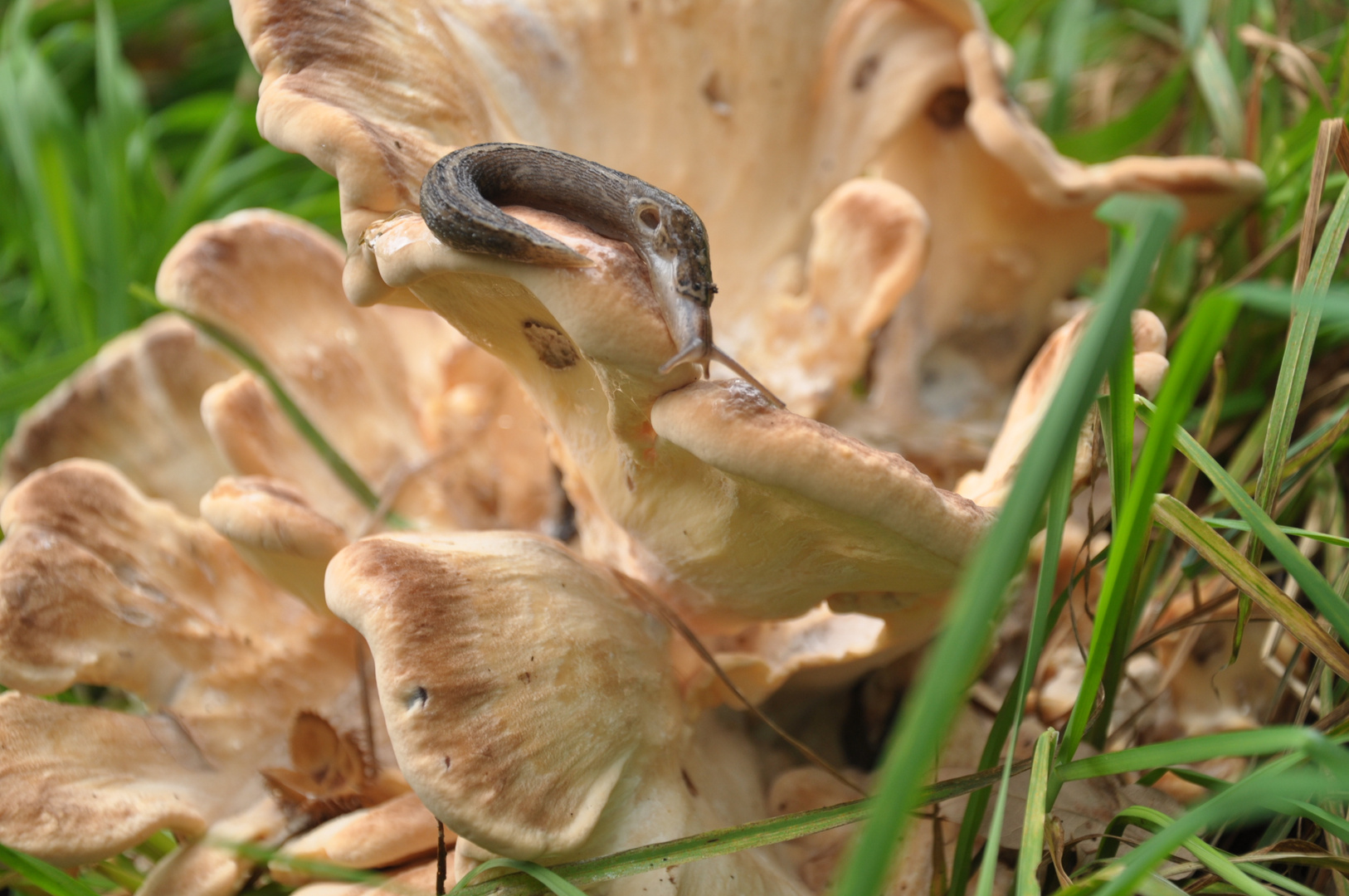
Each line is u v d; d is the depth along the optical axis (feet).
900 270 2.06
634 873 1.75
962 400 2.21
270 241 2.06
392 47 1.88
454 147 1.89
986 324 2.21
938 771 1.86
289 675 1.95
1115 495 1.77
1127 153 2.74
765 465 1.69
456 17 1.96
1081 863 1.86
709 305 1.91
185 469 2.16
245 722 1.94
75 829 1.82
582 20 2.03
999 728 1.81
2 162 3.47
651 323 1.71
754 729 1.99
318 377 2.06
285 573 1.89
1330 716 1.83
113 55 3.16
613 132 2.06
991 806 1.88
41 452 2.15
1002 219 2.17
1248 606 1.83
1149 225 1.61
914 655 1.99
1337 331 2.07
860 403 2.20
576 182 1.91
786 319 2.12
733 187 2.13
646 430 1.78
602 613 1.82
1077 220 2.14
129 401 2.15
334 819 1.88
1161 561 1.89
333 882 1.84
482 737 1.73
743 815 1.89
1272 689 1.98
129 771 1.89
